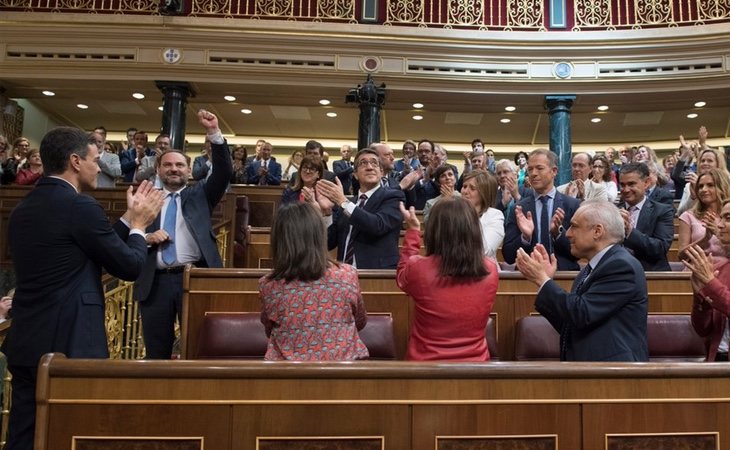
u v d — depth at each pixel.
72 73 9.65
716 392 1.75
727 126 12.55
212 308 3.02
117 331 3.58
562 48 9.87
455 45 9.88
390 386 1.70
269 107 11.91
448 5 10.09
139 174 6.88
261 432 1.66
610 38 9.79
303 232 2.10
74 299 2.23
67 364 1.64
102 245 2.25
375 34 9.83
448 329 2.11
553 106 10.02
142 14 9.72
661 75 9.71
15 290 2.29
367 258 3.20
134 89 10.16
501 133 13.32
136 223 2.46
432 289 2.13
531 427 1.71
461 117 12.22
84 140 2.38
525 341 2.92
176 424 1.65
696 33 9.53
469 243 2.13
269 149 8.90
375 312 3.06
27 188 6.69
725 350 2.45
